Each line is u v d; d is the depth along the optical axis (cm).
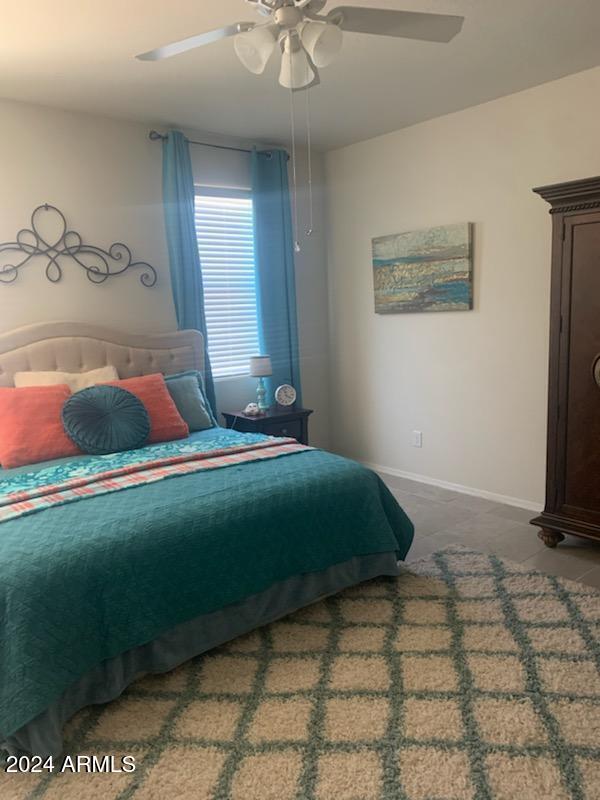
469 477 425
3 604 186
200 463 292
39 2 235
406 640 242
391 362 468
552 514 327
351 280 491
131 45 277
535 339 374
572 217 298
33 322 366
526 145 361
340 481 277
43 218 365
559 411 316
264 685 218
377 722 195
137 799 169
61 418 318
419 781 171
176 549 222
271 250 460
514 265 378
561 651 229
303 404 511
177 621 221
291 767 178
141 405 341
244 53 195
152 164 405
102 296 392
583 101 332
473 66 316
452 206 407
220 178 438
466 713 198
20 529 216
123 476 273
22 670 180
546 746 182
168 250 413
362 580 283
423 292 430
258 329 466
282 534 252
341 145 473
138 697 215
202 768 180
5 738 179
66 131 369
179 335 411
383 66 312
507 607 263
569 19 265
